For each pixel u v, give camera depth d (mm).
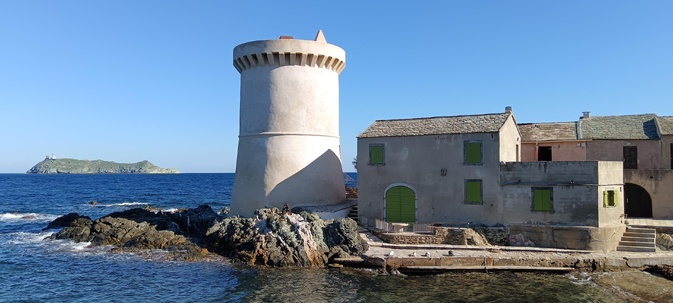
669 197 34875
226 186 147875
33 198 95812
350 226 30453
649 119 38875
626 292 23719
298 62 38281
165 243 34969
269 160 37688
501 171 31328
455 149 32531
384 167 34438
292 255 29109
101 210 72438
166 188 135875
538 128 40812
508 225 30953
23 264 31422
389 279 26266
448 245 30062
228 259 30844
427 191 33188
